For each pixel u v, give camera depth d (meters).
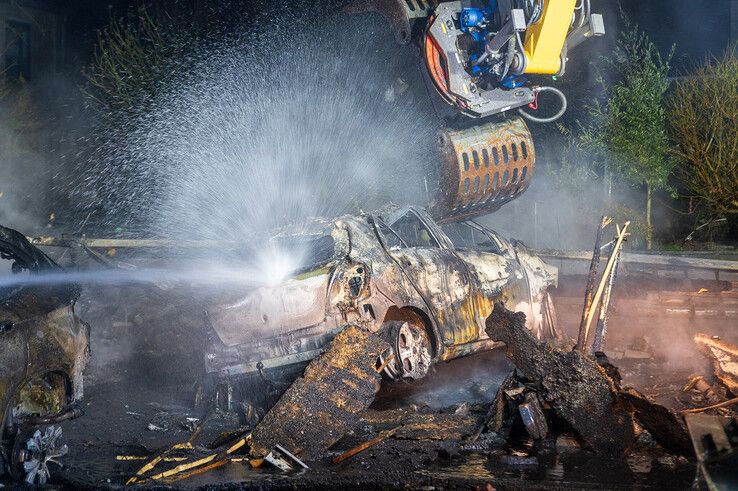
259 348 6.77
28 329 5.48
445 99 9.34
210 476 5.41
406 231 8.47
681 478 5.22
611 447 5.80
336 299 6.83
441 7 9.13
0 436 5.21
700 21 16.23
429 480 5.20
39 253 6.30
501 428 6.26
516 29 8.57
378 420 6.77
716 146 14.27
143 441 6.36
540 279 8.81
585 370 5.96
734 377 7.36
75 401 5.90
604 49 15.99
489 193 9.93
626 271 11.55
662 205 15.98
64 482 5.34
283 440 5.81
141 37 16.95
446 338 7.37
